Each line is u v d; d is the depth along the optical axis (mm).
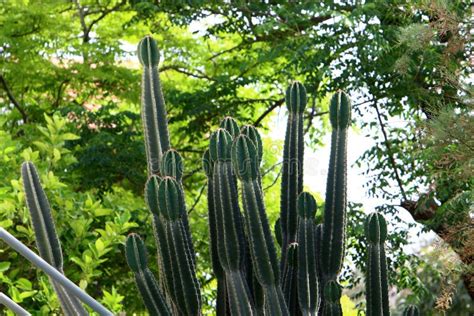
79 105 11727
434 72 9586
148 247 9469
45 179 6184
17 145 6848
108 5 13641
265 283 3885
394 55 9828
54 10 12180
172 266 3984
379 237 4121
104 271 8508
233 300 3938
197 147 12953
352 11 10164
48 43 11625
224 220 3914
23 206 5945
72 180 10234
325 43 10125
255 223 3852
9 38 11148
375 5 9922
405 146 9875
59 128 6602
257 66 12352
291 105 4352
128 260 4027
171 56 12930
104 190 11141
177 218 3951
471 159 6070
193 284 4012
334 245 4125
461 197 6992
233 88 11516
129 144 11180
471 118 6012
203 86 12328
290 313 4273
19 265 6238
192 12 11453
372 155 9992
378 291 4129
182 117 11781
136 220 9781
